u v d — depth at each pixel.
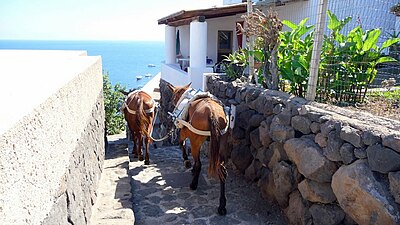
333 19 4.24
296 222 3.39
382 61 4.05
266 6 8.19
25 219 1.24
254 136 4.44
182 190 4.57
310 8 7.75
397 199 2.28
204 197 4.34
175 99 5.57
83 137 2.87
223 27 11.64
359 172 2.53
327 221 2.97
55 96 1.77
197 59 8.45
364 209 2.48
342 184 2.68
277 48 4.55
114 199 3.72
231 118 4.42
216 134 3.68
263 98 4.26
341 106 3.75
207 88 6.79
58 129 1.83
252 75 5.49
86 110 3.11
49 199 1.59
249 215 3.83
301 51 4.77
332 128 2.90
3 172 1.04
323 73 4.00
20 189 1.19
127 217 3.27
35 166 1.37
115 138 8.04
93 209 3.41
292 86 4.53
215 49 11.76
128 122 6.00
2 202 1.03
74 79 2.40
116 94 8.81
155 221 3.71
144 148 6.27
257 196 4.29
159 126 11.09
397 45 5.20
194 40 8.38
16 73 2.55
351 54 4.05
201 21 8.30
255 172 4.52
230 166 5.30
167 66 11.41
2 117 1.21
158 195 4.41
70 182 2.18
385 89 4.04
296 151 3.29
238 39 10.25
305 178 3.20
